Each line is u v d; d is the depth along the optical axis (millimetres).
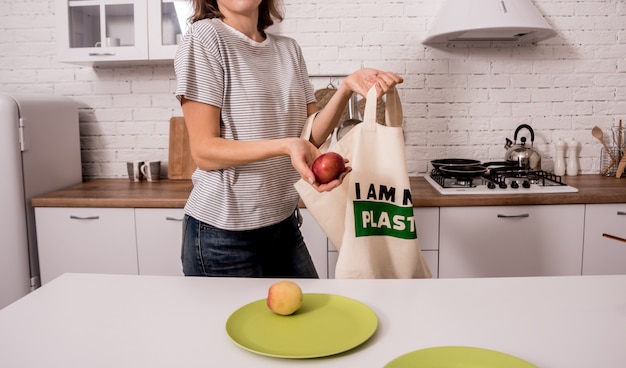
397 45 2924
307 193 1390
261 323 936
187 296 1084
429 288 1116
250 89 1409
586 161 2998
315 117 1562
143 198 2488
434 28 2686
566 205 2391
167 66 3029
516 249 2424
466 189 2520
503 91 2947
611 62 2920
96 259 2545
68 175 2902
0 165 2523
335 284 1147
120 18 2705
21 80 3084
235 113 1405
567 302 1027
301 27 2930
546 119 2963
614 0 2875
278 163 1467
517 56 2922
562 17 2896
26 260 2578
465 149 2990
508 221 2404
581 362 800
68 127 2912
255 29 1492
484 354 793
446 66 2932
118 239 2521
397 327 928
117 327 935
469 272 2445
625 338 875
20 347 859
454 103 2957
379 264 1358
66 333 912
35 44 3051
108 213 2510
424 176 2967
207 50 1353
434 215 2404
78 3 2701
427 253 2432
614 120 2959
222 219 1400
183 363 808
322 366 797
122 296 1082
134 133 3092
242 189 1409
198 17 1499
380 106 2809
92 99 3080
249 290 1117
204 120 1352
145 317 978
